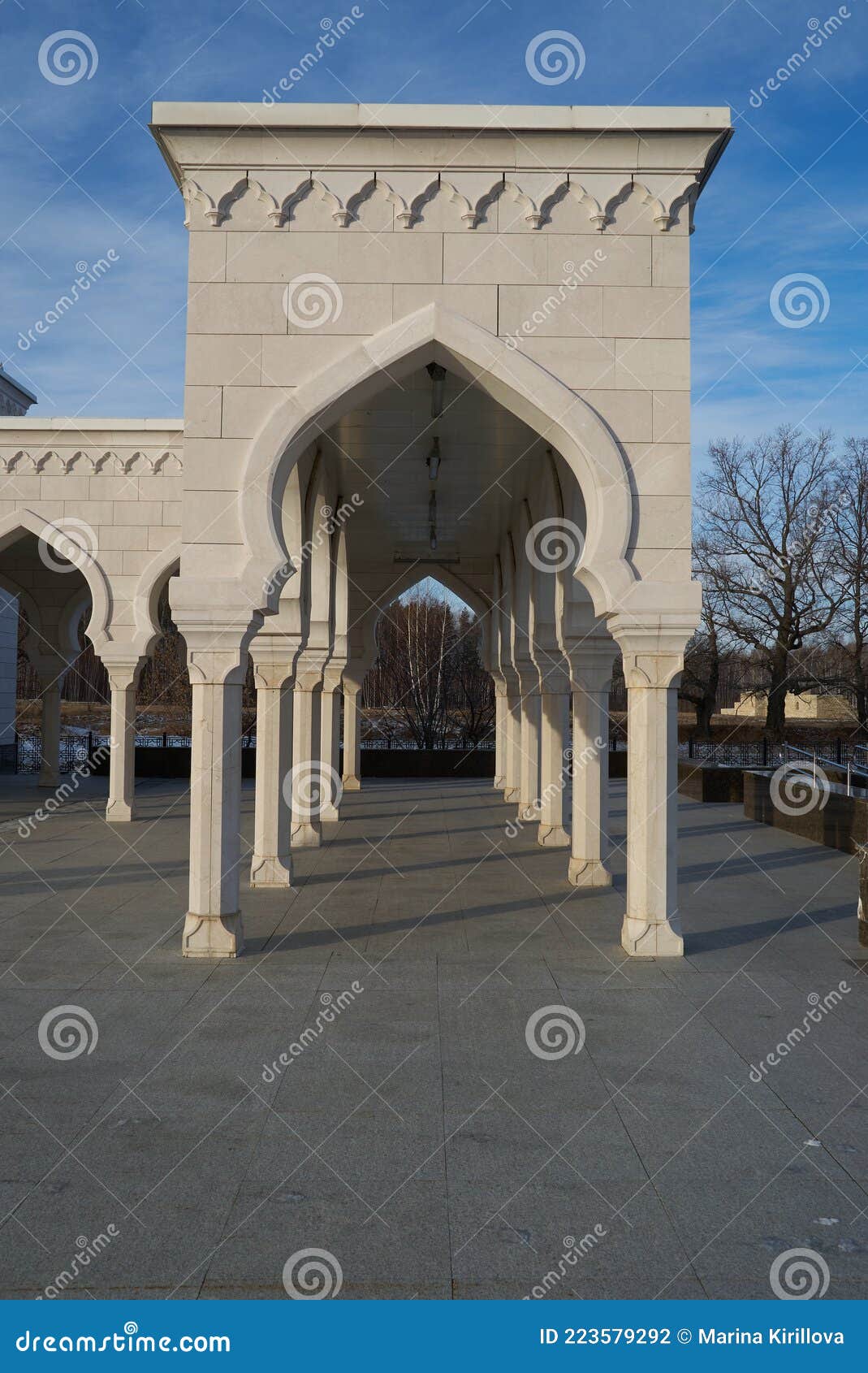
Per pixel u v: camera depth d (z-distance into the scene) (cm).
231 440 819
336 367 819
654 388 825
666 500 823
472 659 3822
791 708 4081
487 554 2012
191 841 823
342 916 973
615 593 812
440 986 732
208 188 823
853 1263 376
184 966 786
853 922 945
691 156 826
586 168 826
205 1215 409
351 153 822
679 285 829
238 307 823
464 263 825
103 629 1683
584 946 852
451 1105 521
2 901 1045
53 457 1659
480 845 1460
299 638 1104
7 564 2228
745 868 1270
